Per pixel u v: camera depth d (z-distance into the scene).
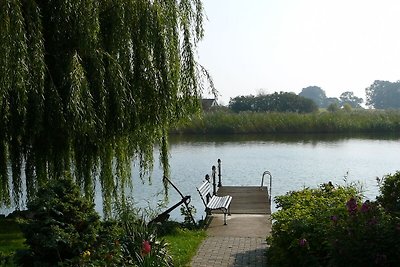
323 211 8.29
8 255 8.30
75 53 10.51
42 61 9.90
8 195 12.02
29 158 11.46
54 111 10.32
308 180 24.73
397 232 6.80
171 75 11.95
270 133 46.28
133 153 12.40
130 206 11.48
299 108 65.38
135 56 11.52
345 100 123.25
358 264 6.79
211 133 46.09
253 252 10.06
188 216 12.71
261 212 14.29
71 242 6.67
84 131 10.34
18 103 9.65
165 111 11.88
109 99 11.02
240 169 28.05
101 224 7.70
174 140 42.72
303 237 7.64
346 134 46.78
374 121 47.22
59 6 10.59
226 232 11.90
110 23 11.21
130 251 7.97
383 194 9.22
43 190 7.07
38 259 6.71
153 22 11.55
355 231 6.91
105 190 11.78
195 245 10.53
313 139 43.75
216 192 17.73
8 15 9.38
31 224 6.75
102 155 11.66
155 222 11.50
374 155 33.91
